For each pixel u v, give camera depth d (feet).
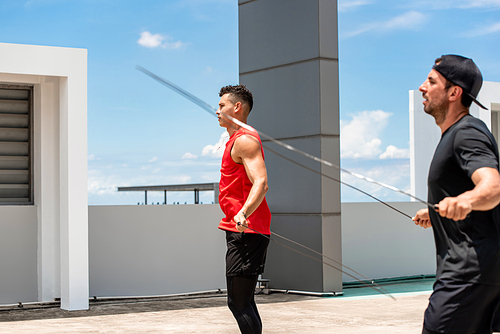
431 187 7.07
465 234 6.69
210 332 14.89
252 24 24.41
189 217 23.41
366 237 27.48
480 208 6.02
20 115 21.24
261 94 23.97
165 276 22.79
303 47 22.50
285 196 23.02
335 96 22.34
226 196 10.82
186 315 17.83
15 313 18.38
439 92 7.06
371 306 19.31
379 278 27.71
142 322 16.53
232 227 10.73
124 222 22.18
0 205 20.40
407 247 28.78
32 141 21.25
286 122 23.08
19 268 20.42
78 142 19.06
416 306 19.27
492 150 6.59
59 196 20.22
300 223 22.48
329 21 22.27
